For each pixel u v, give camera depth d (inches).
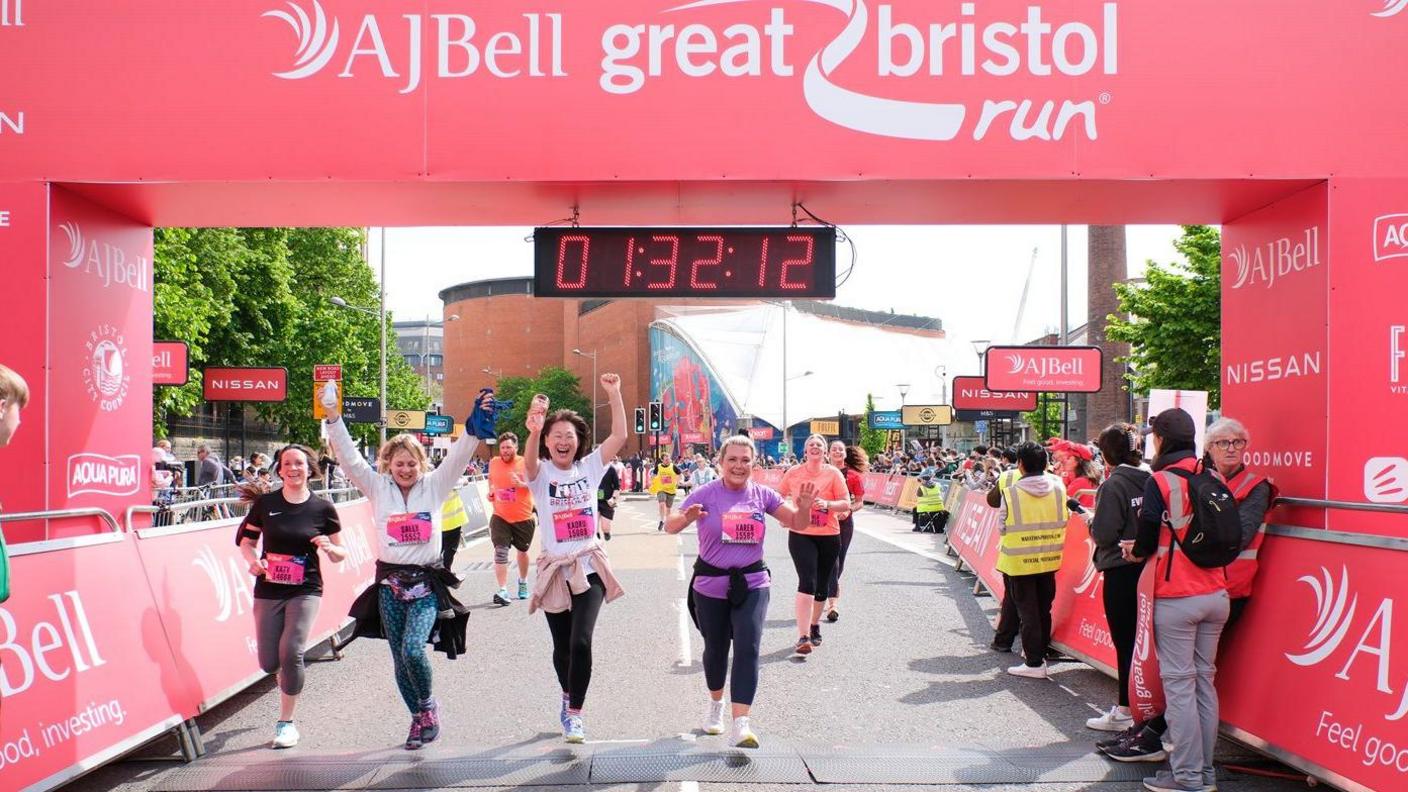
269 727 254.1
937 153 268.4
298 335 1477.6
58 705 192.1
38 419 260.7
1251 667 220.8
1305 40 265.4
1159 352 921.5
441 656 340.8
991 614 428.8
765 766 214.4
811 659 335.9
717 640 235.6
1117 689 283.1
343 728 251.9
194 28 268.4
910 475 1186.0
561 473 233.5
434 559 235.8
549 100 269.3
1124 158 266.2
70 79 266.5
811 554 344.2
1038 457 312.5
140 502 303.3
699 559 238.2
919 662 331.6
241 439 1531.7
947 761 219.5
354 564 398.0
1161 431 219.5
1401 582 187.0
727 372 3750.0
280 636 241.0
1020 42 269.3
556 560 230.5
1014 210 299.4
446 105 268.7
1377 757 182.5
